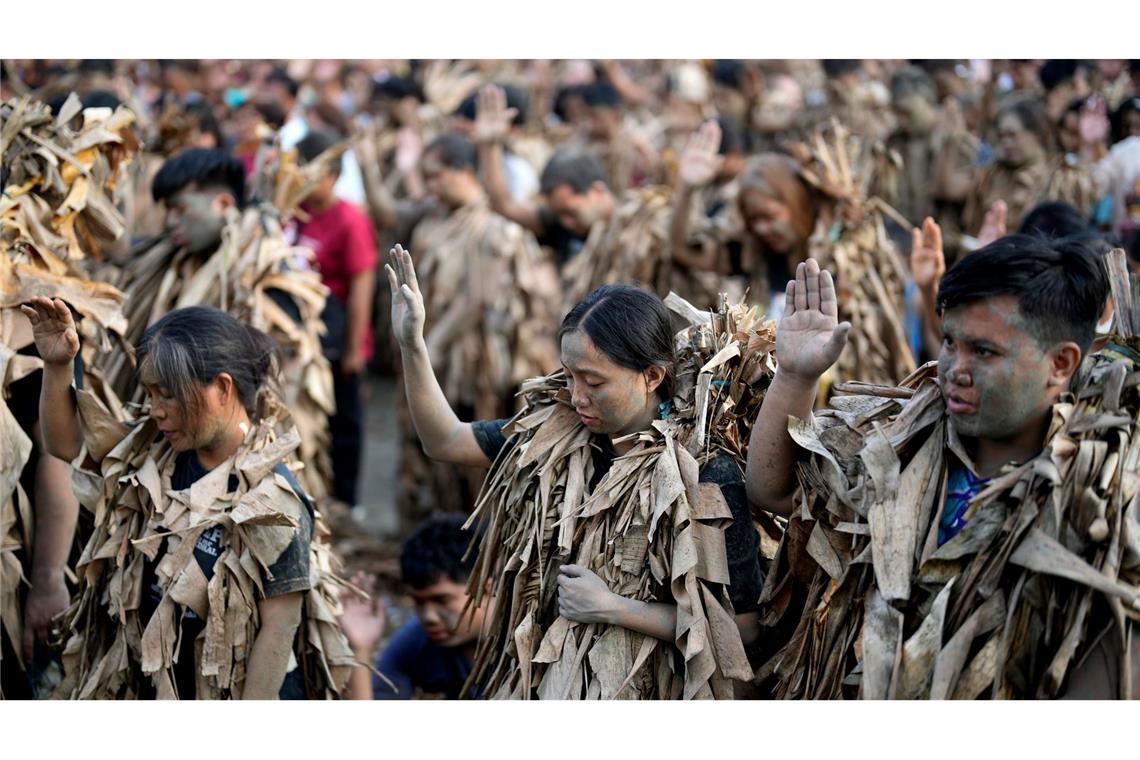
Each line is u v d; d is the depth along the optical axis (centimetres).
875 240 523
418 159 963
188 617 298
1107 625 235
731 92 914
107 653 311
